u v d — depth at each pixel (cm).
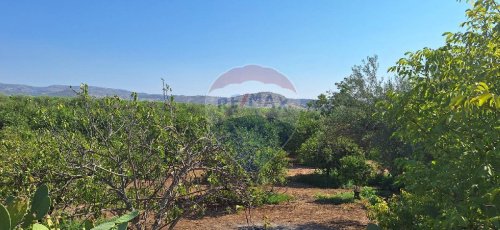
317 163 1622
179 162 492
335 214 1033
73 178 476
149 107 504
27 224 266
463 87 304
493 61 356
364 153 1562
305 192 1388
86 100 491
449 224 316
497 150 313
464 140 344
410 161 397
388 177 1463
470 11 393
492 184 327
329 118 1545
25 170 495
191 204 510
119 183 523
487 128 324
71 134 493
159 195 523
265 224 870
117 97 502
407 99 386
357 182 1469
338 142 1591
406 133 397
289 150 2275
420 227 416
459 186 341
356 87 1443
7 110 2038
